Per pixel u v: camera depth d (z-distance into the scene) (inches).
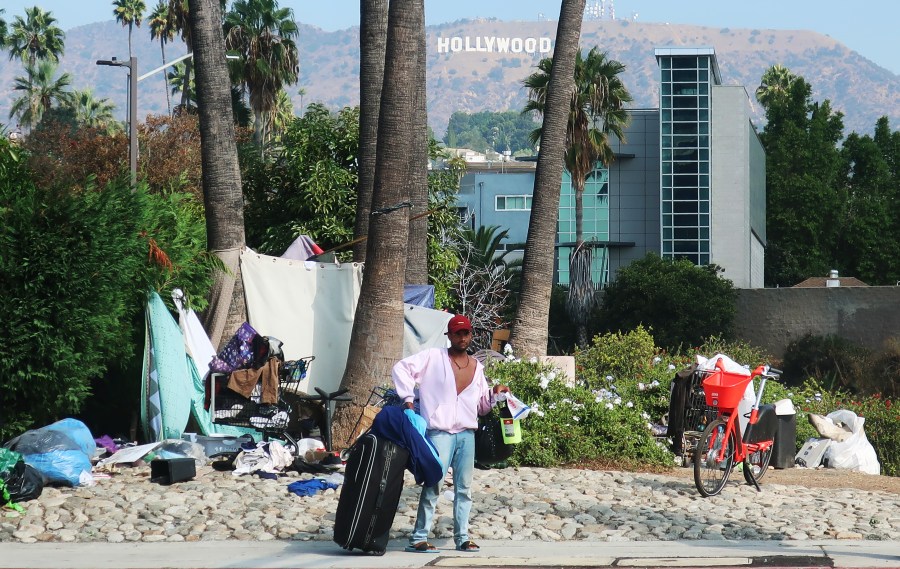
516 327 1207.6
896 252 4621.1
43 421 802.8
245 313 976.3
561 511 629.3
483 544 544.7
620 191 4411.9
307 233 1416.1
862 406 1353.3
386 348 909.2
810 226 4562.0
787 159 4709.6
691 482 774.5
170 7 3361.2
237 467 745.6
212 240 979.3
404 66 930.1
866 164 4832.7
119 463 772.0
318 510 623.5
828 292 2974.9
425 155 1169.4
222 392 822.5
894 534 572.1
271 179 1501.0
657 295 3051.2
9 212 768.3
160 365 866.1
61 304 772.6
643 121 4397.1
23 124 4318.4
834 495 735.7
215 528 576.7
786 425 920.3
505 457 538.0
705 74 4099.4
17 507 614.5
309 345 983.0
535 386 892.0
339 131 1476.4
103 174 2090.3
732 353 1600.6
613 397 956.0
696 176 4106.8
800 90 4852.4
